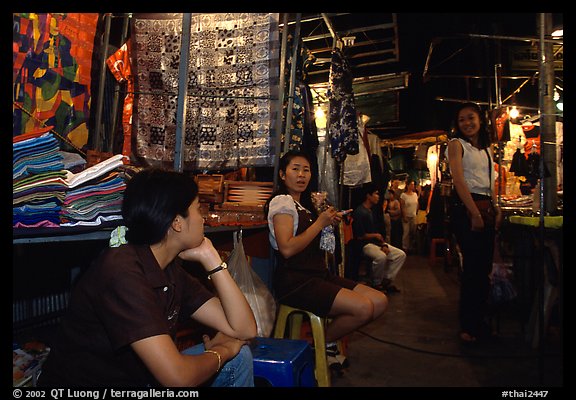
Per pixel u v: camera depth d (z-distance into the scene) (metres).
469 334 3.93
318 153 5.32
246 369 1.81
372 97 6.86
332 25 4.44
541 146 3.16
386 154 11.86
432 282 7.16
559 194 4.86
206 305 1.78
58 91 2.70
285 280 2.75
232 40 3.44
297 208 2.87
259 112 3.40
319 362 2.63
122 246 1.47
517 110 6.84
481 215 3.84
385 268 6.40
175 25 3.50
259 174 4.27
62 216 1.60
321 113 5.43
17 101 2.44
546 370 3.27
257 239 3.44
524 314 4.64
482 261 3.87
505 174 6.73
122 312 1.32
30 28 2.51
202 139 3.47
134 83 3.54
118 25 3.84
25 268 2.32
